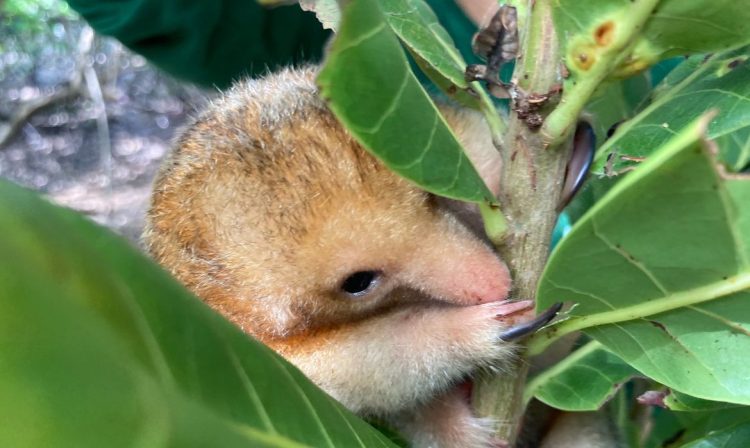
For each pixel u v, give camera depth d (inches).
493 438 3.1
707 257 2.0
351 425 2.2
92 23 8.3
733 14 2.0
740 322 2.1
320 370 3.6
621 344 2.4
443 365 3.5
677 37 2.1
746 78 2.4
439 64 2.7
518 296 2.7
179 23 7.6
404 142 2.1
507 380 3.1
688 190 1.8
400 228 3.4
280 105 3.5
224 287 3.5
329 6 3.2
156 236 3.8
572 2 2.1
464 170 2.4
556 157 2.5
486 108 2.8
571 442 4.3
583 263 2.1
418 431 4.1
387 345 3.6
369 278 3.5
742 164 3.0
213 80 8.4
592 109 3.3
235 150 3.4
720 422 3.3
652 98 3.0
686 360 2.3
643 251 2.0
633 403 4.3
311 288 3.5
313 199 3.3
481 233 3.6
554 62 2.3
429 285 3.5
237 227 3.4
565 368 3.4
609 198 1.9
